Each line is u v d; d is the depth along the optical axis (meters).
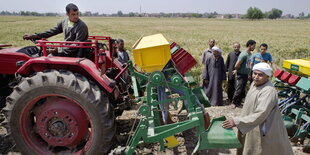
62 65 3.81
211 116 5.88
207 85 6.92
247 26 67.38
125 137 4.56
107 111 3.52
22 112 3.57
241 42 26.16
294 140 4.43
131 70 4.38
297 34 40.84
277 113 3.20
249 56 6.51
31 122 3.89
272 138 3.21
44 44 3.67
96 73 3.57
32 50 4.52
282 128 3.26
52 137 3.72
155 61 3.63
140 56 3.61
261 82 3.14
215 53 6.43
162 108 4.14
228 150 4.32
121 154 3.69
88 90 3.44
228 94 7.32
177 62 4.21
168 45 3.56
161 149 3.82
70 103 3.67
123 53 6.71
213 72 6.58
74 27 3.89
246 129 3.13
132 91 5.07
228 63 7.16
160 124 4.31
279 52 18.22
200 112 3.65
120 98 4.56
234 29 53.44
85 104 3.45
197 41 25.98
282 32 45.84
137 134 3.59
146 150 4.18
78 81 3.47
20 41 23.03
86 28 4.00
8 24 54.81
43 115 3.66
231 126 3.16
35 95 3.49
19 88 3.50
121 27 53.31
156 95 4.32
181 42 24.58
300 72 4.71
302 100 4.84
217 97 6.64
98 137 3.58
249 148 3.42
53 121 3.69
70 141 3.70
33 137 3.84
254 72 3.16
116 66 4.58
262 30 51.44
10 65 4.16
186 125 3.61
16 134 3.68
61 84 3.42
